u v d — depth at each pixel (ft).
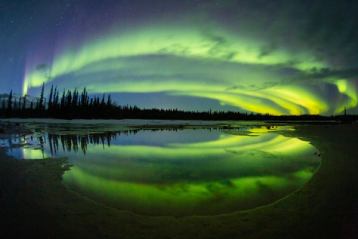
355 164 35.53
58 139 71.00
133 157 46.01
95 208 19.38
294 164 38.47
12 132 88.43
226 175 32.42
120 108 321.32
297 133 94.17
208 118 379.35
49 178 27.30
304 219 17.62
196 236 15.16
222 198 23.17
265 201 21.98
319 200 21.39
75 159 41.19
